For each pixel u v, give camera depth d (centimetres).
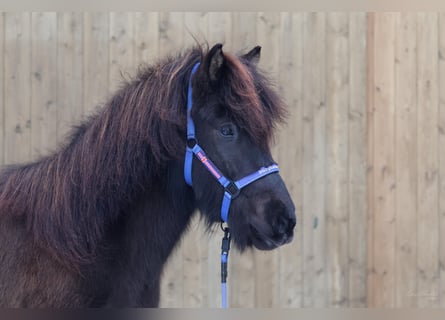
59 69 463
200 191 246
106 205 241
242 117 239
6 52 460
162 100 242
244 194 242
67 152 248
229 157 242
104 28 463
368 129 480
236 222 244
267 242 242
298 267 477
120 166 240
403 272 487
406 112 483
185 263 470
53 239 234
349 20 475
